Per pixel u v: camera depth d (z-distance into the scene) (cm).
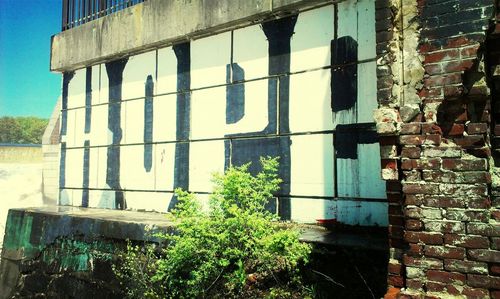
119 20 630
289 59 461
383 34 284
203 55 545
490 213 236
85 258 518
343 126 415
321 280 341
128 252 449
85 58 675
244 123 496
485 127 241
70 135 717
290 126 455
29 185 1759
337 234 387
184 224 356
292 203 446
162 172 582
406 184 262
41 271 573
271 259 351
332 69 427
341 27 424
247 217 339
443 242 247
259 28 489
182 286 386
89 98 691
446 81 254
